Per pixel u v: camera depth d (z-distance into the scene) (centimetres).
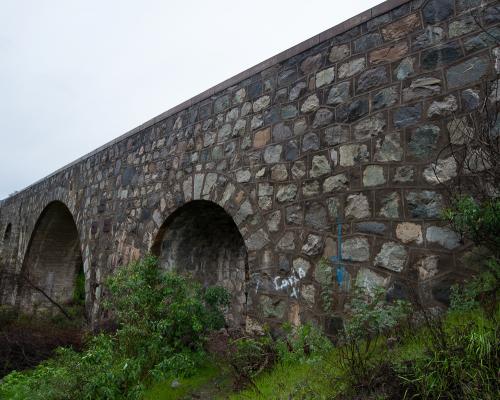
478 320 286
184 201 682
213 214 728
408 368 267
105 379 444
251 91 586
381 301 391
